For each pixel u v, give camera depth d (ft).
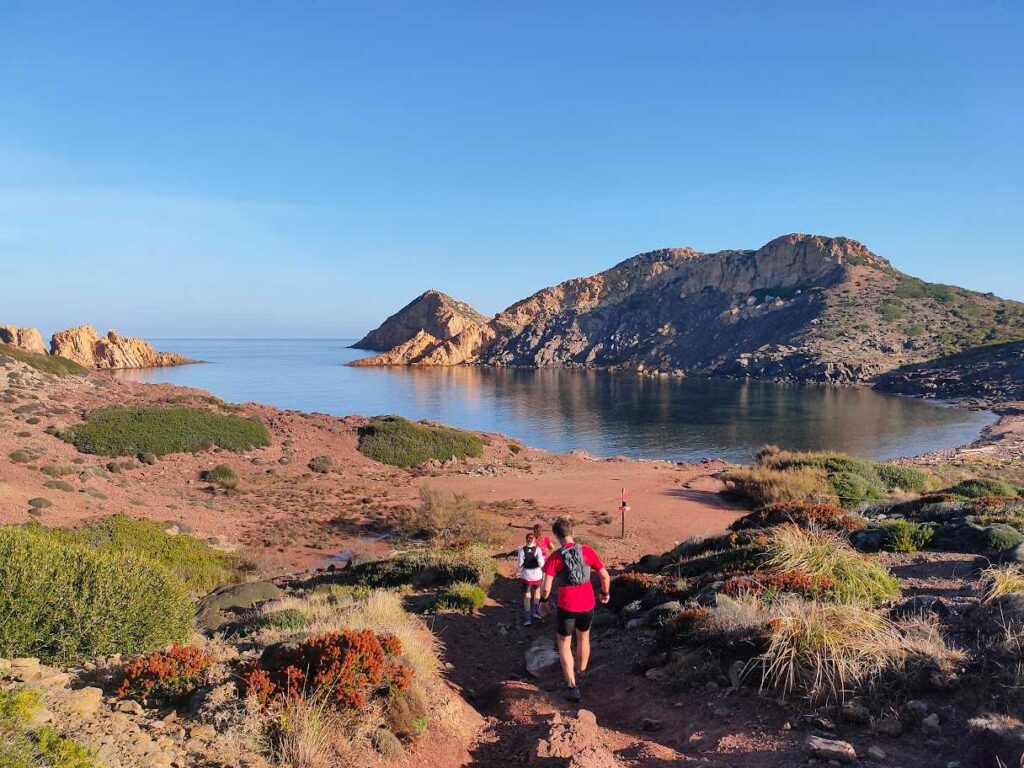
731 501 98.07
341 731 16.19
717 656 22.41
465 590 39.52
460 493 98.43
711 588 29.01
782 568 29.40
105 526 61.67
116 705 15.87
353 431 144.15
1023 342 390.21
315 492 106.83
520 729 19.40
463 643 31.17
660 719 19.74
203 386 371.76
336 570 61.00
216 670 18.12
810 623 20.56
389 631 24.47
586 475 127.24
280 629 28.09
